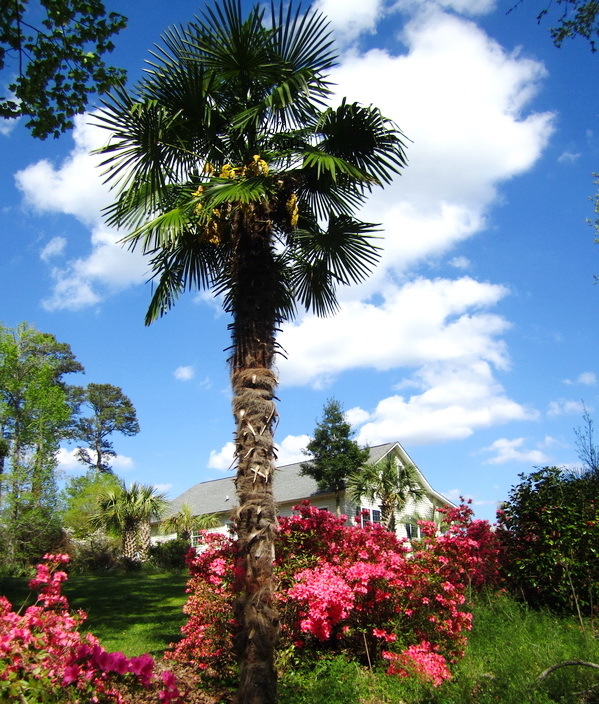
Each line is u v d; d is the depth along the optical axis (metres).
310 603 5.64
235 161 6.45
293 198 6.20
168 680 3.22
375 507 27.47
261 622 4.74
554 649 6.35
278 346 5.89
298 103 6.21
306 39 5.90
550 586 8.78
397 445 29.70
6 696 2.91
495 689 5.11
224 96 6.34
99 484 32.31
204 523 27.58
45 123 5.62
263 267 5.91
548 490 9.35
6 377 25.06
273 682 4.65
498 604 8.44
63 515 25.78
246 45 5.84
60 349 45.12
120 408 51.50
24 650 3.29
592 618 8.12
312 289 7.89
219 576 6.46
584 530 8.62
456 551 6.76
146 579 18.92
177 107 6.09
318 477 27.39
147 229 5.81
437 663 5.75
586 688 5.04
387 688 5.47
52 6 5.15
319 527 6.95
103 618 10.02
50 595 4.21
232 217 6.06
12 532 23.17
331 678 5.47
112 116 5.66
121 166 5.99
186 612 6.68
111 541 27.61
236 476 5.42
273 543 5.12
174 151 6.31
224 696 5.45
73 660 3.16
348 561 6.61
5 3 5.07
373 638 6.30
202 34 5.82
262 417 5.41
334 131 6.32
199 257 7.24
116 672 3.14
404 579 6.42
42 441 24.98
